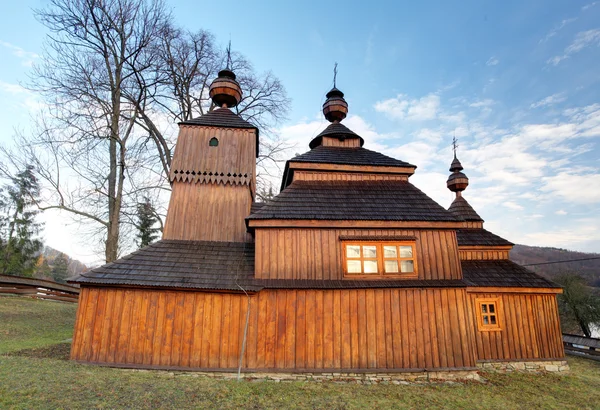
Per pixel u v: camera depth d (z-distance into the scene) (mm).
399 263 11070
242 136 14031
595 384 11555
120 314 9828
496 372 12453
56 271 54125
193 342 9781
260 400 7480
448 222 11352
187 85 22641
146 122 21406
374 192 12492
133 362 9531
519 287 13625
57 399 6270
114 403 6434
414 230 11430
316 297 10375
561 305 34656
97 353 9531
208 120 14094
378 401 8109
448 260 11258
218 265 11008
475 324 13305
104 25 19609
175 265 10758
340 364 9930
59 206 18266
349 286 10367
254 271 10641
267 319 10078
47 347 10898
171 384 7969
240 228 12797
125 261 10609
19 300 19219
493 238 16094
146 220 23266
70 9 18688
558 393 10195
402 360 10164
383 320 10398
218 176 13203
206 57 23000
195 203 12867
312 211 11180
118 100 20000
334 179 13023
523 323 13492
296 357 9875
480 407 8320
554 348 13375
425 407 8016
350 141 14859
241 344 9852
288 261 10625
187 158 13289
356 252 11023
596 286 35281
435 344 10406
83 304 9805
